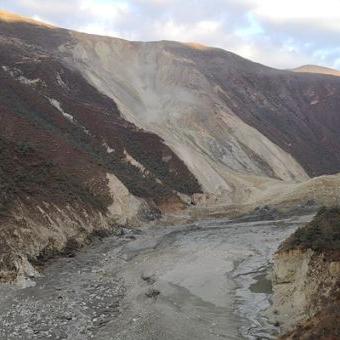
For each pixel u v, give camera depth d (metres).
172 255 44.38
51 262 40.72
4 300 30.77
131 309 29.95
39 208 44.25
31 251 39.47
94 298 32.31
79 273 38.41
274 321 27.97
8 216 39.75
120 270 39.84
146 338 25.02
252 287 34.62
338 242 27.27
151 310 29.03
